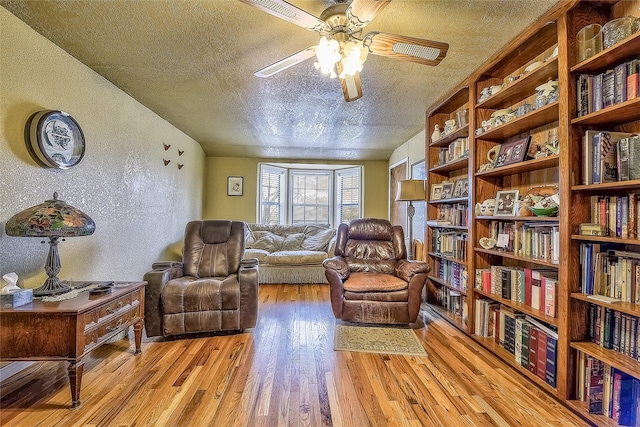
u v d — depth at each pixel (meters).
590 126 1.72
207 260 3.11
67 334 1.65
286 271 4.75
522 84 2.16
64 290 1.93
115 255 2.88
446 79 2.73
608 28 1.56
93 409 1.66
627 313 1.40
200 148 5.33
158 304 2.56
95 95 2.58
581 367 1.69
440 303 3.43
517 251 2.26
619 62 1.60
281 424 1.55
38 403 1.70
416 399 1.77
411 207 4.38
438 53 1.72
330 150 5.56
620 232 1.56
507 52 2.18
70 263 2.35
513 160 2.24
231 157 5.84
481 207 2.57
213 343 2.52
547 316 1.92
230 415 1.62
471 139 2.65
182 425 1.54
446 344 2.52
